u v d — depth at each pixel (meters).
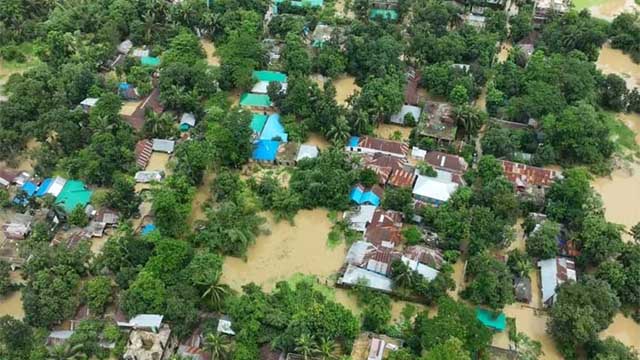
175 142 103.56
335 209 92.88
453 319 69.50
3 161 101.62
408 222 89.75
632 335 77.31
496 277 76.06
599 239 80.88
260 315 73.12
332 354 69.44
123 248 81.06
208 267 78.25
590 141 99.94
